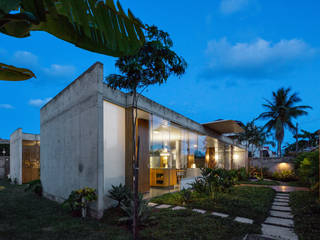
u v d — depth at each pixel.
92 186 6.07
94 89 6.29
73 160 7.21
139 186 8.15
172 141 10.53
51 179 9.03
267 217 6.03
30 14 1.18
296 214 6.18
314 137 33.84
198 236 4.37
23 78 2.02
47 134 9.92
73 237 4.43
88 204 6.18
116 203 6.94
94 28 1.48
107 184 6.84
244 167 19.67
